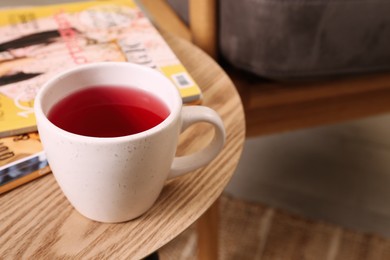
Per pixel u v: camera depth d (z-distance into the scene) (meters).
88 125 0.57
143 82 0.59
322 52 0.83
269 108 0.90
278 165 1.34
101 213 0.57
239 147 0.65
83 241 0.57
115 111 0.59
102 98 0.60
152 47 0.74
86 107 0.59
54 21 0.77
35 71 0.69
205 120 0.58
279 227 1.18
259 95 0.88
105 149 0.53
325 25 0.81
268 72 0.84
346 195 1.27
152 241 0.58
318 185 1.30
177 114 0.55
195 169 0.61
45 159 0.62
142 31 0.77
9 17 0.77
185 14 0.96
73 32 0.76
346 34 0.82
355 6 0.80
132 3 0.82
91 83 0.59
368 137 1.45
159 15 1.04
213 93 0.71
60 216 0.59
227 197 1.25
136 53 0.73
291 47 0.82
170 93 0.58
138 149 0.53
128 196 0.56
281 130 0.92
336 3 0.80
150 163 0.55
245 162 1.35
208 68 0.75
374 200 1.27
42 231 0.58
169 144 0.55
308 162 1.36
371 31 0.83
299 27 0.81
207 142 0.65
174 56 0.73
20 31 0.75
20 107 0.65
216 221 0.90
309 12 0.80
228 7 0.83
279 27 0.81
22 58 0.71
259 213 1.21
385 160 1.38
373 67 0.86
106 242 0.57
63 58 0.71
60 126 0.57
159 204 0.60
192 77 0.73
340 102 0.91
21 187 0.61
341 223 1.20
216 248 0.94
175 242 1.11
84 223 0.59
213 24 0.86
